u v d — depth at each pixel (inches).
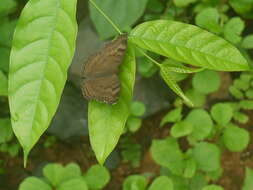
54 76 23.6
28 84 23.6
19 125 23.4
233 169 50.2
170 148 40.4
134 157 51.3
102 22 35.0
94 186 39.6
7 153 53.2
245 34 48.1
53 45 23.8
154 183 36.6
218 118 41.3
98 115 24.7
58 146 54.0
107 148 24.6
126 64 24.6
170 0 42.4
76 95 49.6
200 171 41.1
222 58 24.8
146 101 48.8
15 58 23.8
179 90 24.7
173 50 24.8
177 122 40.7
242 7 40.8
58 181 38.4
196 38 24.9
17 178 52.6
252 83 45.5
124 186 38.8
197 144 40.0
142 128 52.5
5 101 47.6
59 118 50.3
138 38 24.9
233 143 40.5
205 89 39.1
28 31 23.9
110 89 23.6
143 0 34.8
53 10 24.0
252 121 51.1
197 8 41.6
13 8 38.4
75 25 23.9
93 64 24.0
